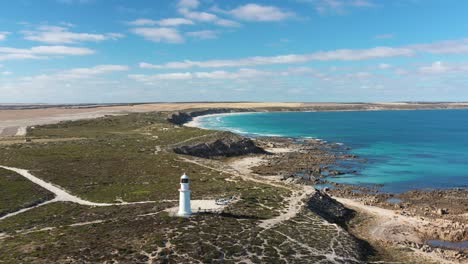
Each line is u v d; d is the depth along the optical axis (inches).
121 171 3457.2
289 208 2449.6
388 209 2878.9
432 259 1957.4
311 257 1750.7
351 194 3339.1
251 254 1728.6
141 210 2322.8
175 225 2011.6
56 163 3609.7
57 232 1924.2
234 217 2207.2
